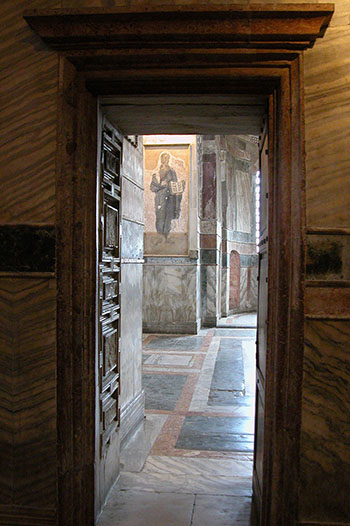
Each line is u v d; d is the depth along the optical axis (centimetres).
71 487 256
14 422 260
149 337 960
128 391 416
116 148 329
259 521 265
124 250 394
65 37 242
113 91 260
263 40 236
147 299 1019
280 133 245
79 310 255
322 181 238
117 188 336
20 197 255
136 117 305
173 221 1003
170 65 246
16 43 254
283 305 242
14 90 254
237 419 465
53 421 257
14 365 258
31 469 260
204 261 1123
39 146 253
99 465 283
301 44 234
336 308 240
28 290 256
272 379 252
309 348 241
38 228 253
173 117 305
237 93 257
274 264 249
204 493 310
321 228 237
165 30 235
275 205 251
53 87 253
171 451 385
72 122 252
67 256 251
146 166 1005
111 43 243
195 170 991
